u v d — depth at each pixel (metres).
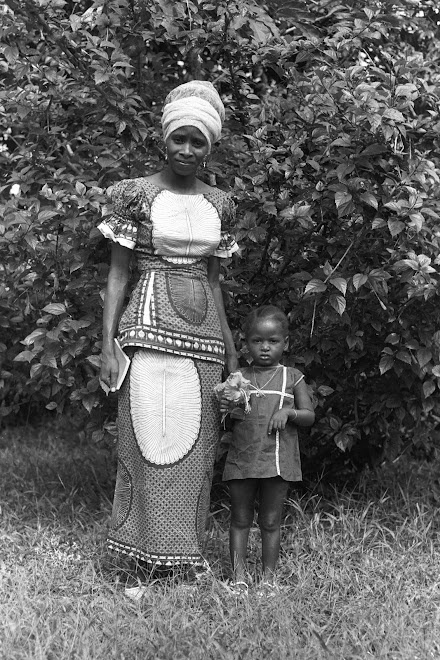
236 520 3.96
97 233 4.16
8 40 4.68
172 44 4.89
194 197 3.80
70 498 5.13
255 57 4.51
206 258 3.90
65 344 4.38
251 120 4.54
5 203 4.73
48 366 4.53
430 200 4.14
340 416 5.06
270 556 3.96
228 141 4.73
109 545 3.88
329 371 4.79
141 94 4.92
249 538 4.40
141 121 4.53
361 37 4.59
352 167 3.96
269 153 4.23
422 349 4.27
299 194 4.36
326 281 4.03
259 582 3.84
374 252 4.38
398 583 3.77
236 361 4.04
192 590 3.68
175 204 3.74
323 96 4.07
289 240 4.51
